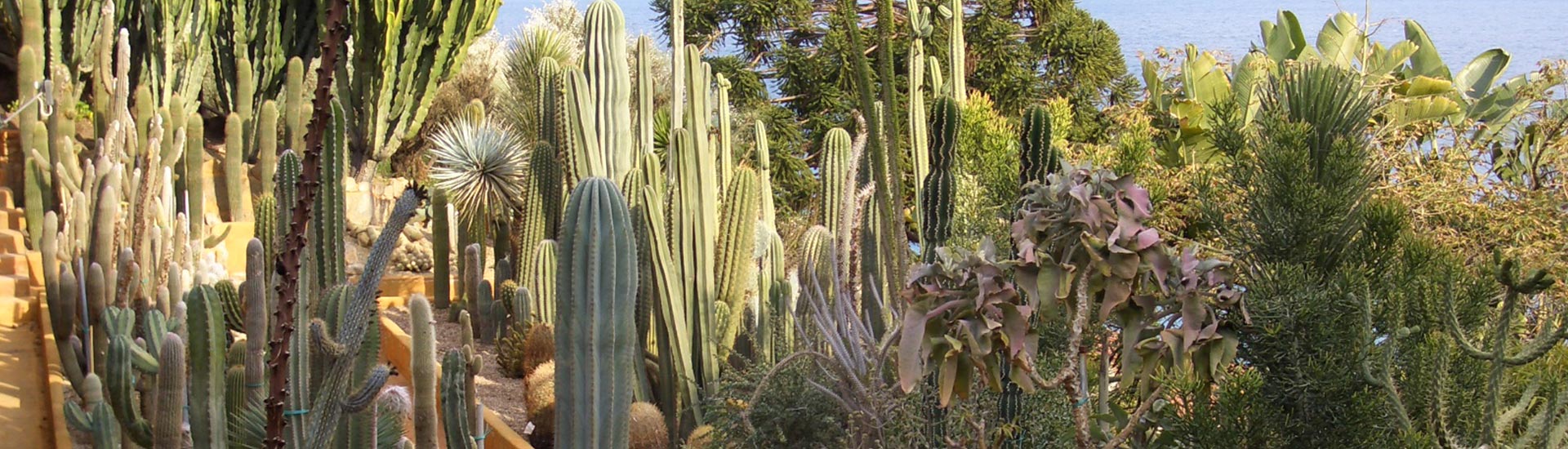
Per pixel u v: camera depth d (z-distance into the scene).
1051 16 16.14
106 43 8.86
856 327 4.22
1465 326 3.55
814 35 16.52
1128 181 2.93
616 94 6.58
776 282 5.96
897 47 14.54
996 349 2.96
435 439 3.34
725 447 4.80
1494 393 3.03
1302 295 3.46
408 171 12.87
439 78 11.02
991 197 5.00
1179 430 3.38
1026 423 4.05
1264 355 3.55
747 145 13.44
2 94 11.91
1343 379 3.38
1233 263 3.58
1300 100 3.98
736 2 16.16
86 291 6.30
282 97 11.15
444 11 10.80
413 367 3.32
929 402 4.04
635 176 6.09
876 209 5.55
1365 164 4.03
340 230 3.21
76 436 5.84
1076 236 2.92
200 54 10.73
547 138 8.20
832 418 4.53
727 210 6.01
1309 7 61.00
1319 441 3.44
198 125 9.28
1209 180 4.24
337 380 2.67
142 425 4.68
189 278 7.30
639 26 15.30
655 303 6.05
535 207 7.92
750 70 15.79
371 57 10.62
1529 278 2.94
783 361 4.23
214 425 2.99
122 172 7.76
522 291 7.50
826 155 6.23
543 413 6.16
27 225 8.95
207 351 2.99
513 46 12.90
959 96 6.32
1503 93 8.80
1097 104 15.97
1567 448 3.28
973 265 2.89
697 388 5.90
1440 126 7.81
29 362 6.96
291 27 11.12
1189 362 3.34
